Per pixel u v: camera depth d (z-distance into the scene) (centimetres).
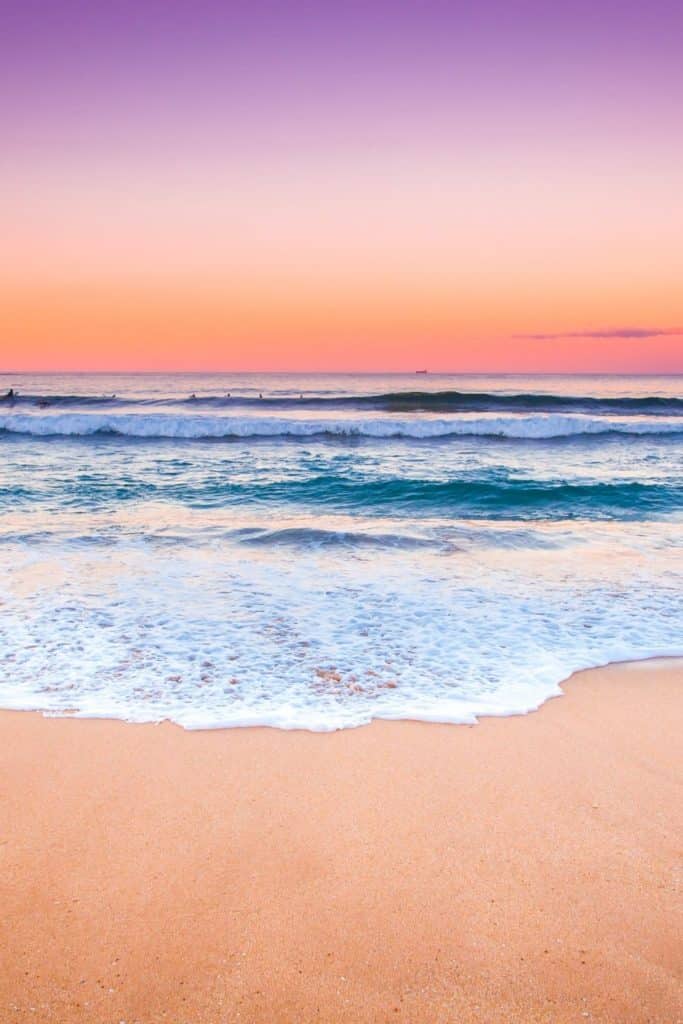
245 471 1534
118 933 253
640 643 569
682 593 698
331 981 233
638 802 346
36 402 3625
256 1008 222
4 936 251
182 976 235
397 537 927
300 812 333
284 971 238
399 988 231
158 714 439
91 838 310
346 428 2170
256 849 304
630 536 962
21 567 764
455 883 283
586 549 884
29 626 590
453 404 3359
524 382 9362
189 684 486
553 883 284
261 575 752
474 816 332
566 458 1762
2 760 381
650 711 452
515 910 268
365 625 607
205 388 6756
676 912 268
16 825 320
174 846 305
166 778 364
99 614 623
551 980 235
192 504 1197
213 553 841
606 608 654
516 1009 223
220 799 344
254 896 274
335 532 942
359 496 1282
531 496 1285
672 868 294
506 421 2161
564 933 256
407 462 1678
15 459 1692
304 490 1324
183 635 577
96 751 392
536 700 467
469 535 947
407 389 6412
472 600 675
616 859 300
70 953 244
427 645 564
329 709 450
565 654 547
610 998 228
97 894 273
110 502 1196
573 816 333
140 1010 221
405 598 680
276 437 2152
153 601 660
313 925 259
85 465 1603
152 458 1728
